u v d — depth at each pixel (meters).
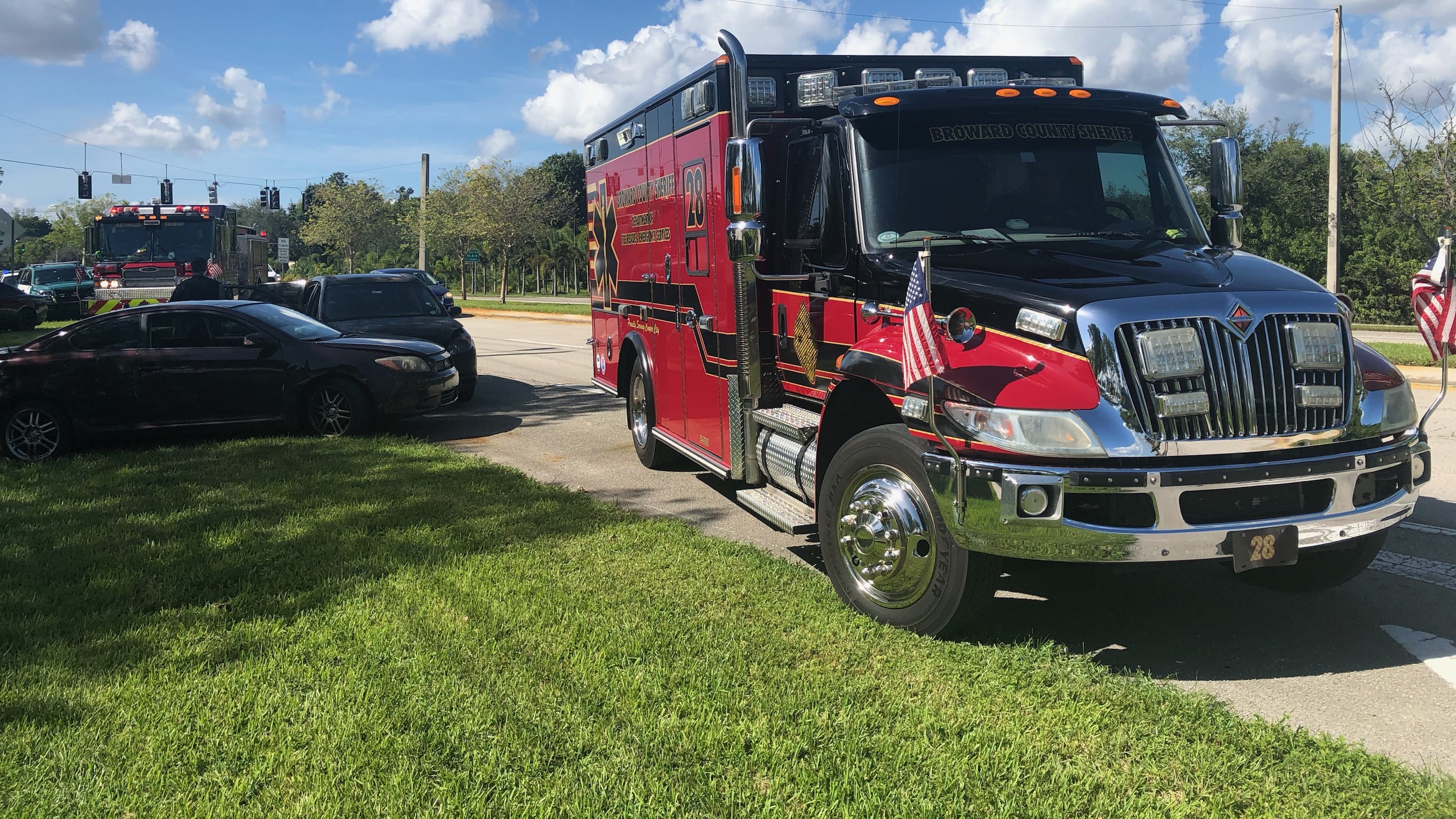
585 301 49.28
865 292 5.27
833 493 5.02
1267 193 39.31
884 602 4.77
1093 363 4.09
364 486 7.88
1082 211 5.36
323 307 13.31
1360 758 3.42
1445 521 6.62
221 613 5.08
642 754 3.52
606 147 9.60
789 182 6.20
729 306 6.48
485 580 5.48
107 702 4.04
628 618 4.82
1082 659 4.29
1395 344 17.00
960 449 4.25
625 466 9.15
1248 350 4.13
